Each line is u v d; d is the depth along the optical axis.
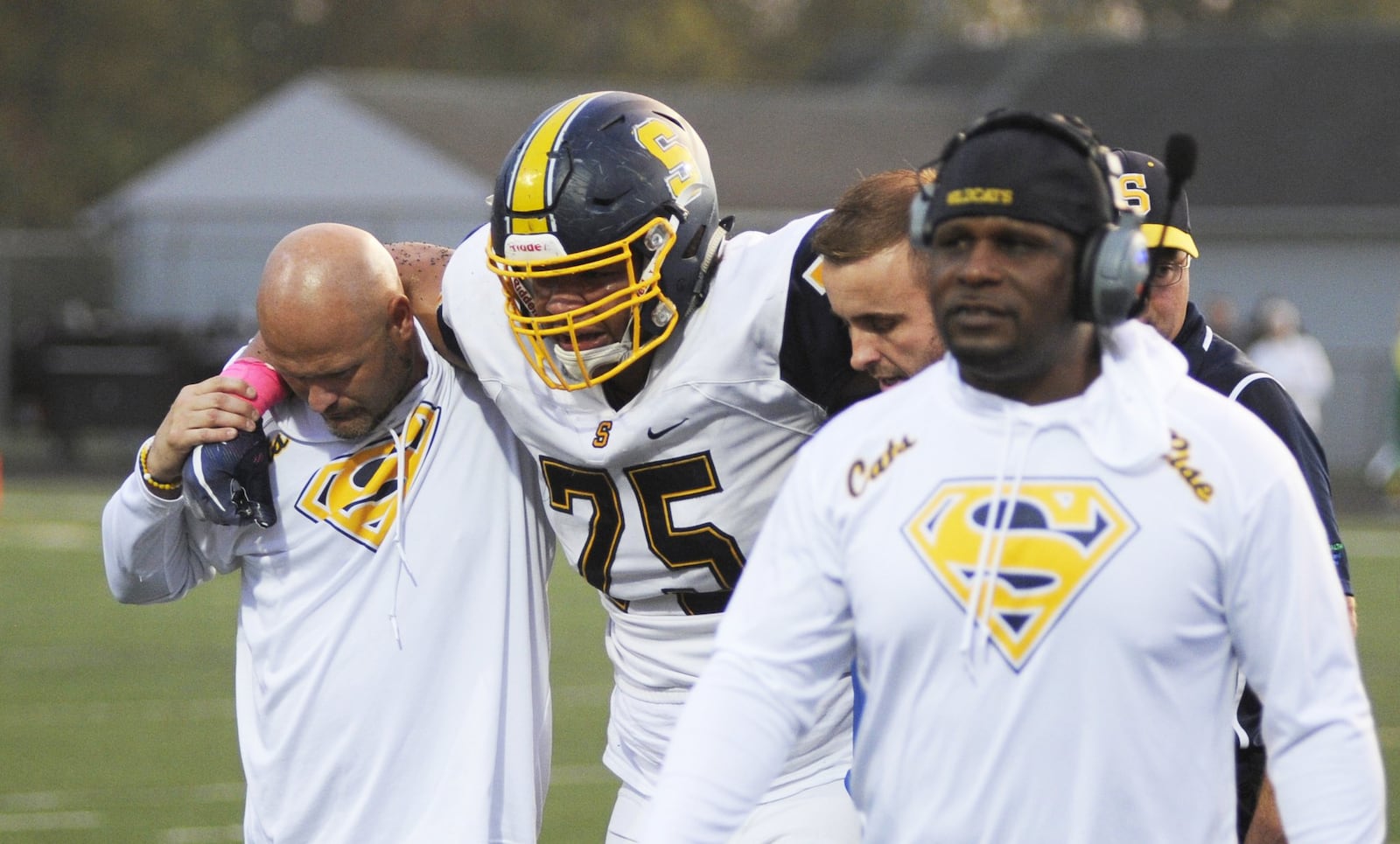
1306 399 64.12
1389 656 35.78
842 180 109.88
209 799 24.22
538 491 13.77
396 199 105.56
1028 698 8.35
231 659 35.00
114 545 13.27
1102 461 8.38
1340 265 95.94
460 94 113.62
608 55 163.00
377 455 13.27
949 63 132.75
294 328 12.29
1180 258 12.67
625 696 13.73
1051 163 8.24
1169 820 8.36
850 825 12.83
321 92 106.00
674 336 12.52
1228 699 8.56
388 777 13.21
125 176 133.88
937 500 8.54
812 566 8.92
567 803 24.02
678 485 12.64
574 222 11.77
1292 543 8.28
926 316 10.80
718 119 116.06
